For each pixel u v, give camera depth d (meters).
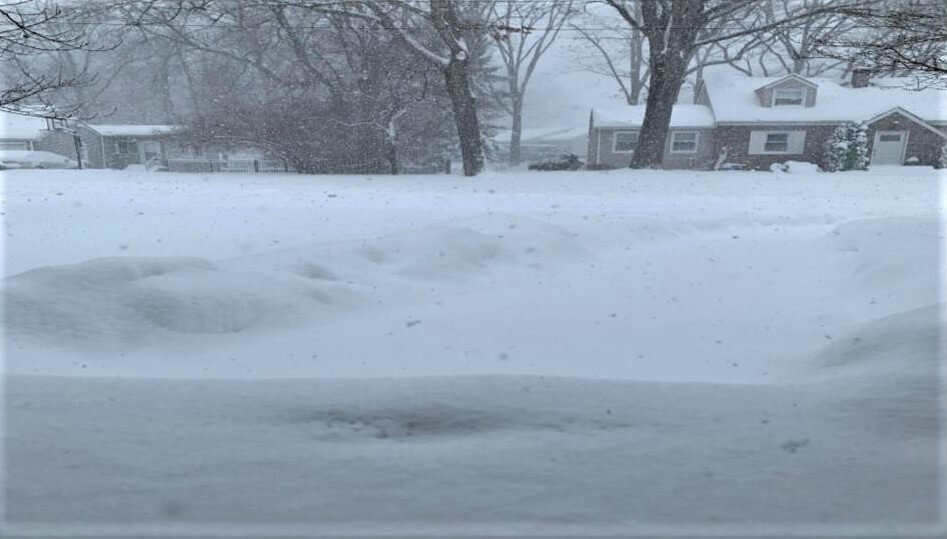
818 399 3.52
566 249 9.58
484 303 7.27
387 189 18.41
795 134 33.25
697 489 2.56
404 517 2.35
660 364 5.33
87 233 10.41
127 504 2.41
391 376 4.45
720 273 8.63
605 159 36.34
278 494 2.51
